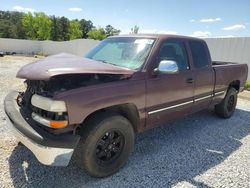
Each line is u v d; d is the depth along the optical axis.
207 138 4.68
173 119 4.19
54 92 2.67
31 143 2.65
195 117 5.98
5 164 3.28
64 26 68.50
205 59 4.82
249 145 4.46
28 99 3.07
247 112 6.72
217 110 5.87
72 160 3.51
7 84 8.83
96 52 4.27
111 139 3.14
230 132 5.07
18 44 35.59
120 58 3.80
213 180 3.24
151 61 3.54
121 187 2.96
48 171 3.20
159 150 4.02
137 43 3.89
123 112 3.38
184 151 4.04
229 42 10.92
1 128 4.40
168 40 3.95
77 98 2.68
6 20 77.25
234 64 5.87
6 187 2.82
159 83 3.61
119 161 3.25
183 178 3.24
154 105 3.61
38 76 2.69
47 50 34.47
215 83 5.04
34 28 58.31
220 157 3.91
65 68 2.82
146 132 4.81
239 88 6.16
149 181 3.12
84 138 2.88
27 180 2.98
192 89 4.36
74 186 2.93
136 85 3.28
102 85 2.95
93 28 76.62
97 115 2.99
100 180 3.09
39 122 2.74
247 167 3.63
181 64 4.18
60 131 2.68
